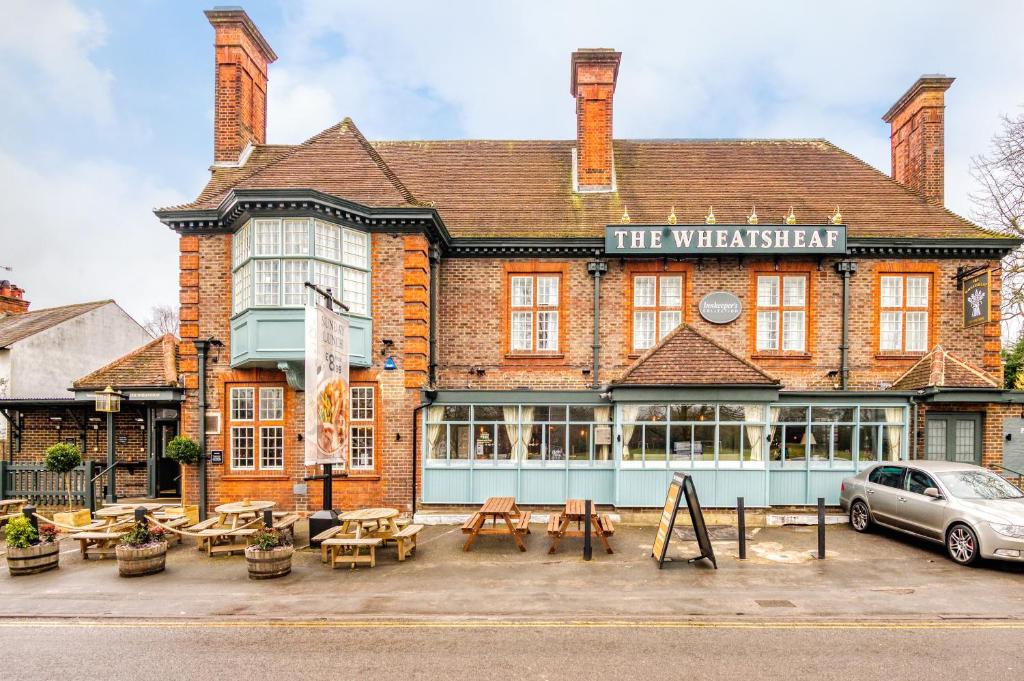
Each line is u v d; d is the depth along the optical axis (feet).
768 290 45.96
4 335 64.85
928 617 21.70
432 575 26.91
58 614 22.26
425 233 40.57
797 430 38.50
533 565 28.43
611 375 45.32
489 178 52.95
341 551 29.25
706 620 21.49
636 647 19.30
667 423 37.55
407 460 38.96
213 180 46.42
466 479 38.75
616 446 37.60
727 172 53.78
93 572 27.89
